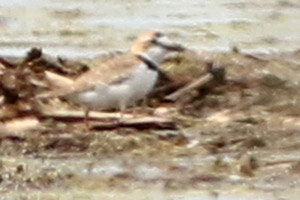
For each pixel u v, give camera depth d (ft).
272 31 82.23
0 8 89.04
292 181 52.37
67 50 74.43
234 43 77.51
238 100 60.95
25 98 58.85
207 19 85.71
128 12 88.17
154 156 54.60
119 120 57.47
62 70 64.23
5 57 70.44
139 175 52.65
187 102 60.49
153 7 90.02
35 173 52.75
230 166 53.62
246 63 66.64
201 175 52.75
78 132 56.59
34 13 87.45
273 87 63.21
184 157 54.54
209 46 76.13
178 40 78.13
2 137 56.08
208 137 56.49
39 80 60.49
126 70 58.85
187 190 51.31
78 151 55.06
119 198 50.26
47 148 55.31
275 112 59.98
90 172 52.90
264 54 72.59
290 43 78.02
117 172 53.01
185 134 56.65
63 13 87.56
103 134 56.34
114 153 54.90
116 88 58.49
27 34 80.43
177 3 91.45
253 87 62.95
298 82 64.13
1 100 58.54
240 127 57.72
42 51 71.67
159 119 57.41
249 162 53.36
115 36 79.61
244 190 51.37
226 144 55.88
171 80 61.93
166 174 52.85
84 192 50.80
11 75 60.70
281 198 50.57
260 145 55.88
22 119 57.47
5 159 54.19
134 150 55.16
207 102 60.54
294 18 86.38
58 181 52.13
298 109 60.13
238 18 86.12
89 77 58.49
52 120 57.57
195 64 63.82
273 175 52.80
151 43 60.54
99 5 90.58
